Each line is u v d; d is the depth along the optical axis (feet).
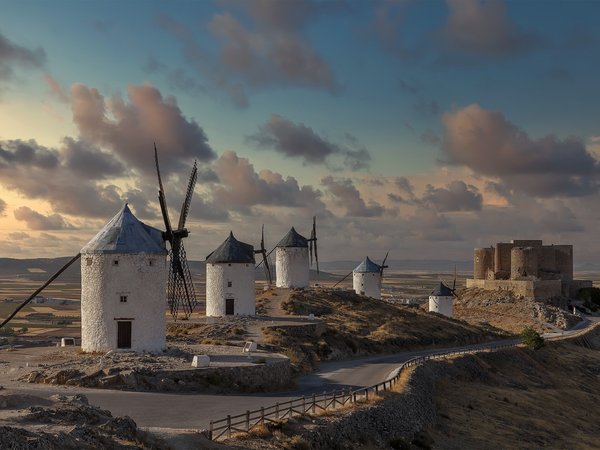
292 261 350.02
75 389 121.80
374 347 249.55
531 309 423.64
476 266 498.69
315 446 97.76
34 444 60.90
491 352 258.98
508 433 155.63
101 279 152.56
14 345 181.37
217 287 255.70
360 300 338.13
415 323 312.29
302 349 210.59
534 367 264.72
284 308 289.12
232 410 108.99
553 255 489.26
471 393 190.90
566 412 198.70
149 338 153.48
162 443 78.64
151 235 167.22
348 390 140.26
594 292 479.00
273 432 96.48
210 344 188.14
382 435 118.42
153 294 154.61
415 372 179.83
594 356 319.27
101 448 67.62
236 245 260.21
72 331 375.25
